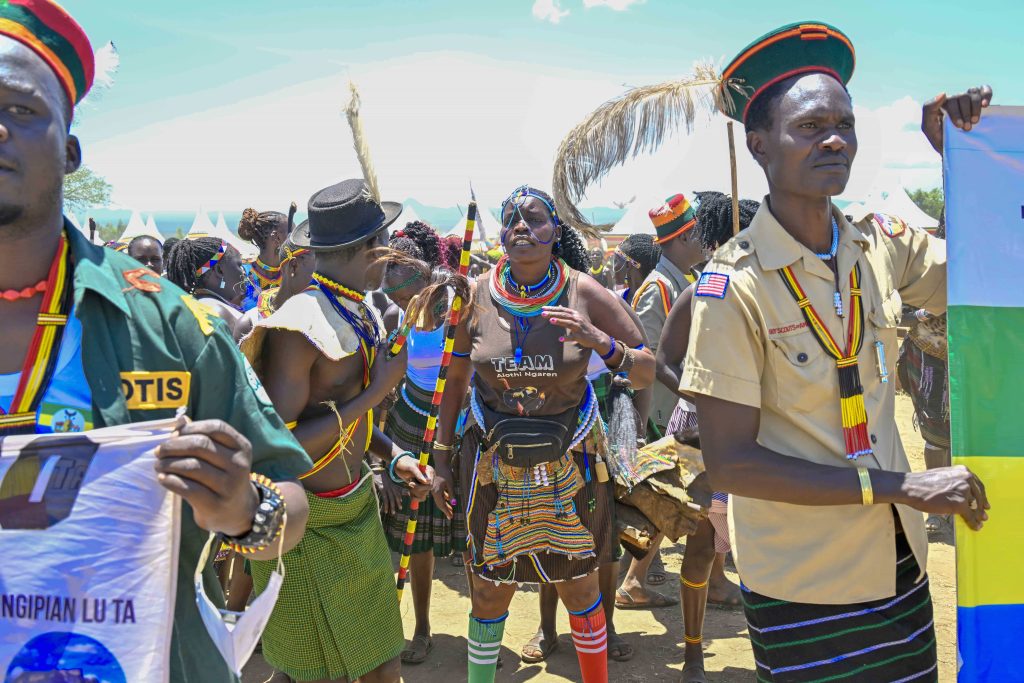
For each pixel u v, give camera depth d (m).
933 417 5.36
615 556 4.03
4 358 1.57
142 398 1.59
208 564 1.73
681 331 3.81
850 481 2.32
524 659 4.54
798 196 2.51
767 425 2.56
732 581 5.59
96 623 1.49
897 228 2.76
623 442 3.87
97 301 1.59
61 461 1.49
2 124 1.46
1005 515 2.42
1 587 1.48
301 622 3.11
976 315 2.48
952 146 2.53
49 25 1.54
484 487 3.54
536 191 3.54
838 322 2.48
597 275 6.32
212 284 6.04
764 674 2.65
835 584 2.49
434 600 5.43
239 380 1.73
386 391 3.22
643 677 4.34
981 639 2.40
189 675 1.61
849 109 2.42
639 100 2.79
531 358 3.47
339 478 3.13
